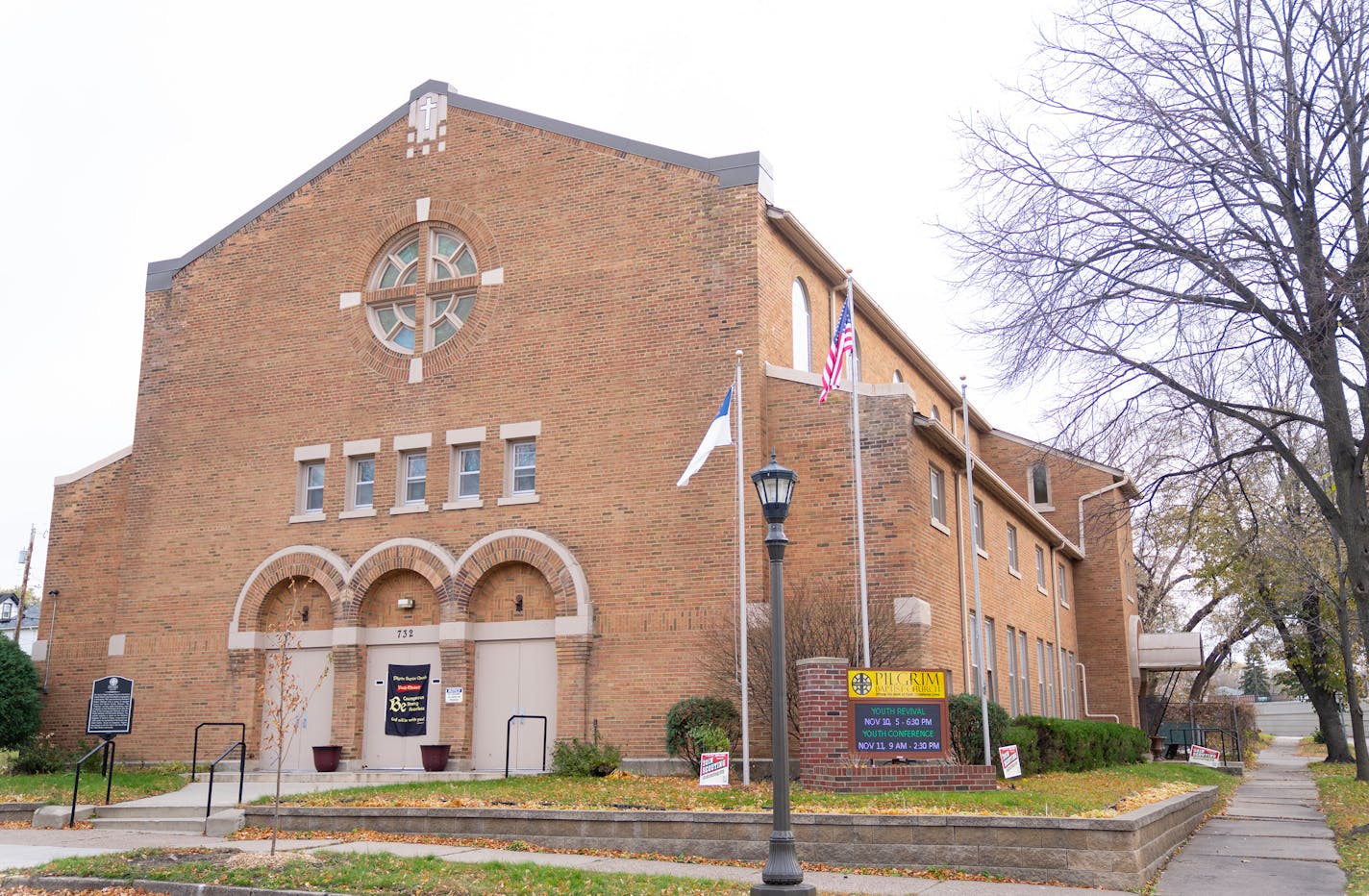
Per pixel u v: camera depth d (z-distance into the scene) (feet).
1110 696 125.70
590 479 79.36
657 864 48.24
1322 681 135.85
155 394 94.48
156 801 66.74
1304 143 62.39
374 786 66.85
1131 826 44.50
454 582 81.05
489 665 80.43
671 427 77.97
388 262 90.74
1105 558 128.16
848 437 74.43
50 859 49.29
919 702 59.21
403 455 86.33
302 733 84.12
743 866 48.37
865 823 48.14
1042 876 45.21
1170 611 177.47
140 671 88.99
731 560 74.64
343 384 88.53
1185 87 64.13
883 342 100.94
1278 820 68.80
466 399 84.38
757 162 79.36
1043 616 111.24
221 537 89.35
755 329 77.00
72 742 91.71
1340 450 63.87
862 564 67.05
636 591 76.54
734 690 71.72
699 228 79.92
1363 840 57.67
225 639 87.20
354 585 83.87
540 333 83.05
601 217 82.99
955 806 51.39
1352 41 60.23
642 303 80.48
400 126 91.56
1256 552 102.42
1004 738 66.90
